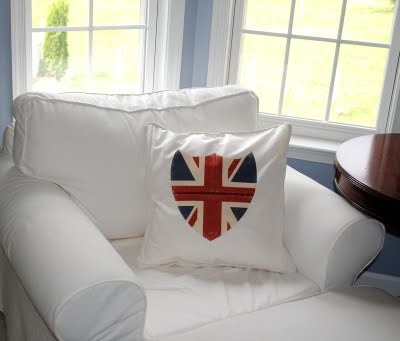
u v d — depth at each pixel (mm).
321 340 1301
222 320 1365
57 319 1134
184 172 1603
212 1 2295
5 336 1931
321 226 1573
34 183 1570
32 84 2051
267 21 2367
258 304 1469
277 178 1644
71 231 1337
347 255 1550
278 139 1679
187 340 1275
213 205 1590
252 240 1599
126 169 1662
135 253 1683
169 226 1582
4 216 1467
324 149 2289
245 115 1860
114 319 1196
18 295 1570
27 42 1951
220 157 1623
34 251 1283
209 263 1607
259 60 2420
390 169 1622
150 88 2428
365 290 1549
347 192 1622
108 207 1654
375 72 2357
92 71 2240
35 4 1986
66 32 2107
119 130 1670
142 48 2375
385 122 2379
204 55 2377
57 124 1597
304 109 2451
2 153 1813
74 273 1185
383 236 1585
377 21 2291
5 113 1969
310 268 1592
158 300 1436
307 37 2348
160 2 2312
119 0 2236
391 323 1390
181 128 1767
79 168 1613
